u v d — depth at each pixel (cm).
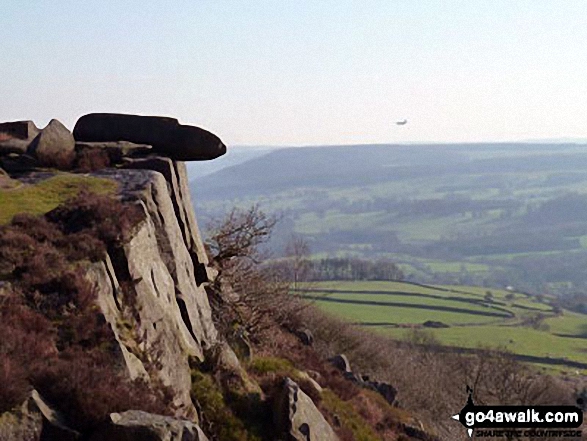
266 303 3003
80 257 1678
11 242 1667
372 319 10056
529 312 13588
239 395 1889
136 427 1186
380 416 2861
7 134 2667
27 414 1149
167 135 2653
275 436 1802
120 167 2484
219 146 2669
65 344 1420
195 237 2580
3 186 2155
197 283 2433
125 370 1434
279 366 2428
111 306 1639
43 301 1505
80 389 1248
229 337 2444
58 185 2195
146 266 1881
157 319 1778
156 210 2155
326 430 1923
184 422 1241
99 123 2700
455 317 11962
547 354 9281
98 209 1883
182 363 1805
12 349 1297
